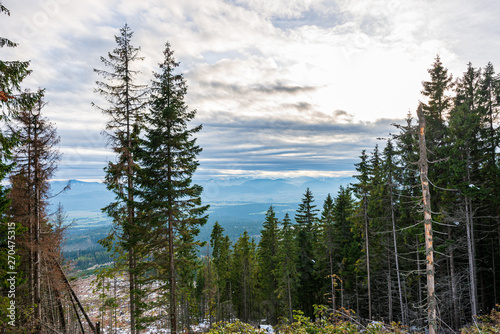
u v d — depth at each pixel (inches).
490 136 761.6
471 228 746.8
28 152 575.5
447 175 749.3
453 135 736.3
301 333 384.5
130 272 578.6
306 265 1192.8
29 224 606.2
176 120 565.3
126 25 640.4
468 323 786.8
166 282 590.9
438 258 823.1
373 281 967.6
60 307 767.7
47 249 620.4
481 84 832.3
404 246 870.4
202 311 1820.9
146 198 557.0
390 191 824.9
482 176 739.4
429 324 378.0
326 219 1090.7
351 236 1097.4
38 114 578.2
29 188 590.6
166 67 580.4
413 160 769.6
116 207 615.2
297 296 1155.3
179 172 573.0
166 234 568.4
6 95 338.0
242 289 1574.8
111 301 914.1
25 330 503.2
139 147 614.9
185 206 563.2
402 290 897.5
